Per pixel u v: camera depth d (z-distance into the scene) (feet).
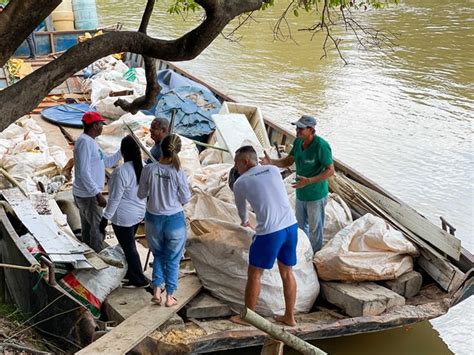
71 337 19.81
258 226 19.45
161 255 20.20
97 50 14.62
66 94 45.09
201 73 61.62
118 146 33.50
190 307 20.88
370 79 59.88
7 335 20.26
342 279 21.89
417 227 24.40
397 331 24.41
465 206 37.04
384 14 83.71
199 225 21.89
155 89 19.71
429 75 60.70
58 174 31.17
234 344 19.95
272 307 20.88
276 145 29.96
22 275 21.83
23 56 53.06
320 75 61.16
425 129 48.24
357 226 22.72
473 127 48.42
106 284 21.02
